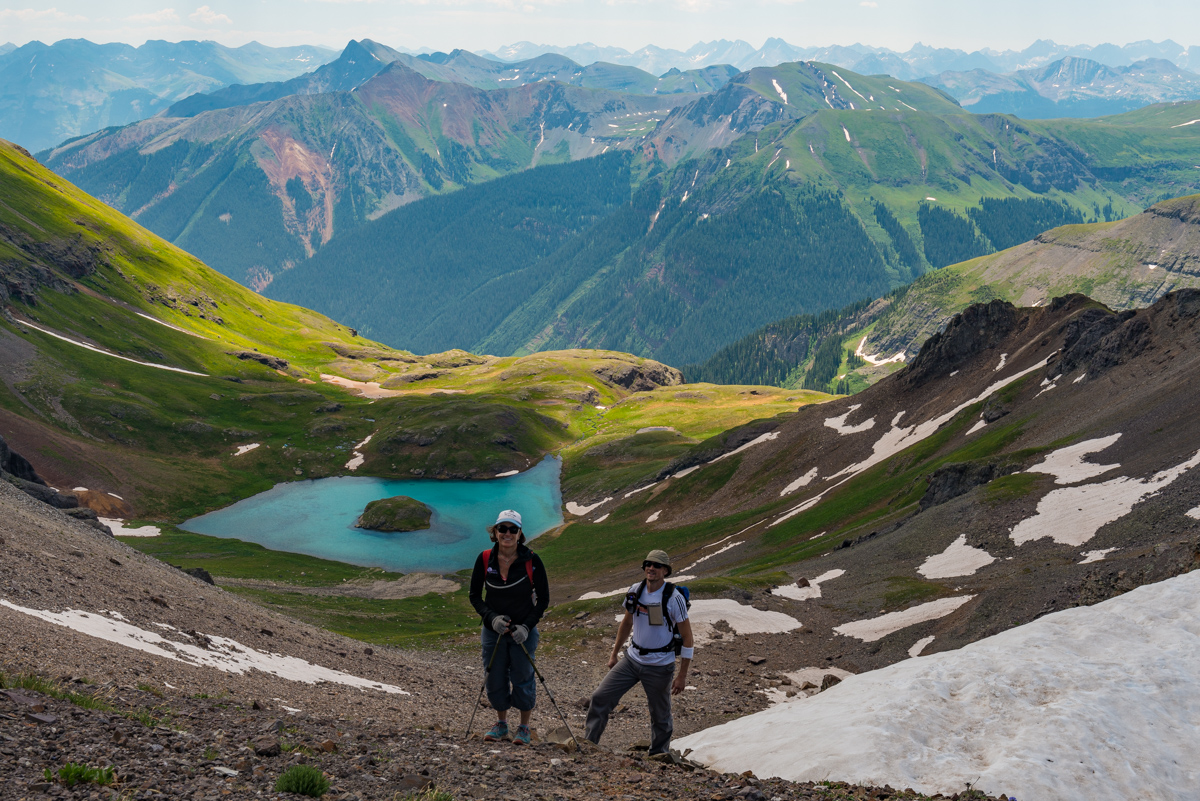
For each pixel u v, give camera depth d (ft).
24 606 65.46
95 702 40.65
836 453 460.14
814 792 38.78
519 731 50.16
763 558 327.67
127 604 84.74
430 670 127.75
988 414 372.99
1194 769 38.55
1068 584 135.03
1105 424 262.88
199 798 28.96
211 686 60.08
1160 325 322.75
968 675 48.75
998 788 36.83
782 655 167.22
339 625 258.57
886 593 193.98
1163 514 172.96
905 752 41.60
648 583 49.75
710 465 519.60
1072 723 41.14
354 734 46.70
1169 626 51.08
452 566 472.44
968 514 229.45
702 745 54.75
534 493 634.02
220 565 411.95
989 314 475.31
